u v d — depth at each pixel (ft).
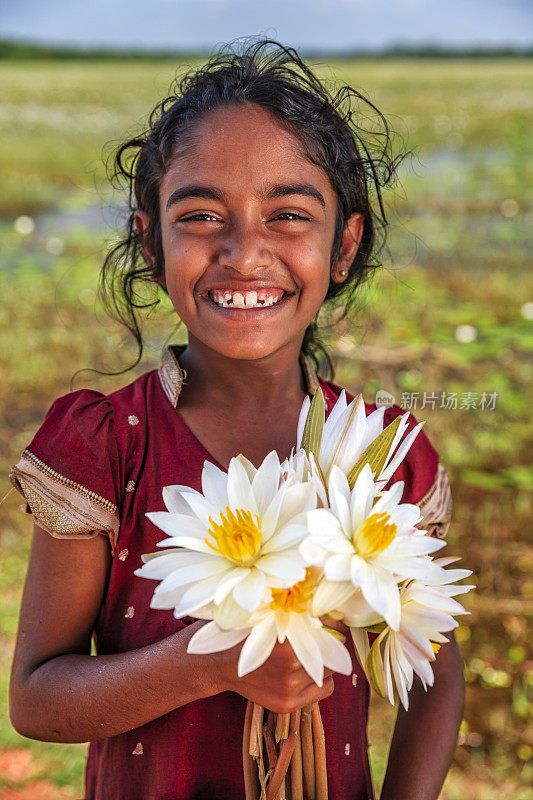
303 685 2.85
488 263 18.54
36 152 31.24
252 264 3.35
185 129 3.49
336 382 11.85
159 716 3.28
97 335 14.65
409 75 85.87
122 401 3.66
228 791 3.39
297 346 3.79
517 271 17.97
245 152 3.38
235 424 3.70
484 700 7.75
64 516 3.38
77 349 14.08
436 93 59.26
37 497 3.40
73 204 24.59
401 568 2.66
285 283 3.47
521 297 16.25
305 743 3.12
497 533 9.68
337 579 2.55
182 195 3.41
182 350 3.93
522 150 28.76
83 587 3.44
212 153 3.39
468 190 25.20
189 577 2.60
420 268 17.92
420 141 33.50
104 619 3.55
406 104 48.80
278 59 4.01
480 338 14.34
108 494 3.44
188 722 3.39
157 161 3.67
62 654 3.40
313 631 2.64
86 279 17.47
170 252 3.49
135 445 3.56
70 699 3.21
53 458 3.43
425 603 2.84
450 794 6.81
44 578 3.43
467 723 7.52
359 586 2.56
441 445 11.15
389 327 14.03
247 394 3.69
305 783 3.16
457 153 32.65
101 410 3.59
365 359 12.54
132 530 3.49
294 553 2.63
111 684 3.16
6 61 147.33
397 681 2.79
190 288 3.46
